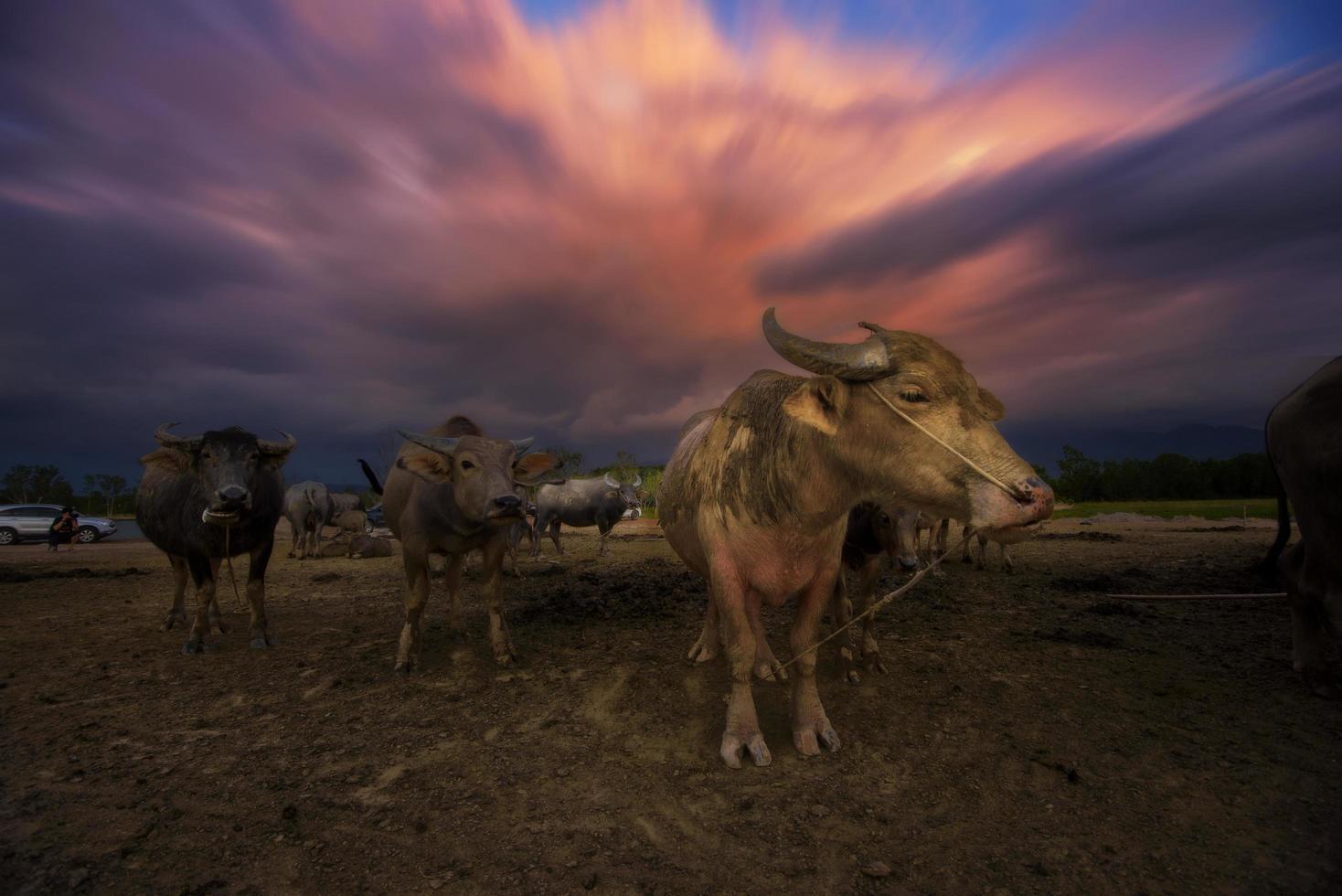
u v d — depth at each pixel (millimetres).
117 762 3947
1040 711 4484
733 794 3482
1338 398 4234
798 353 3342
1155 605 7973
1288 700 4625
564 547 18047
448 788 3588
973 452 3119
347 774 3762
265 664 6016
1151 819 3160
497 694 5074
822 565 3916
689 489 4250
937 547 11609
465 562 13125
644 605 8359
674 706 4730
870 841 3041
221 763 3914
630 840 3080
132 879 2818
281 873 2859
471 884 2779
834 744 3951
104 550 20281
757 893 2701
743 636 3863
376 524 24109
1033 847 2967
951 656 5793
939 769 3703
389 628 7445
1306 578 4543
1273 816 3168
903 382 3230
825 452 3520
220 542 6371
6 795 3545
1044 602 8203
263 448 6305
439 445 5578
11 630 7520
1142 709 4504
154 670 5832
